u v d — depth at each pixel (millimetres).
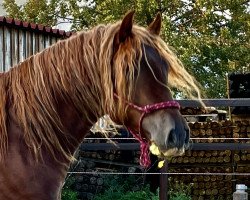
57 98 3592
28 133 3502
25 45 11414
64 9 20922
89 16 20062
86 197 11562
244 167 12258
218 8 20109
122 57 3393
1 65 10984
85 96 3564
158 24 3730
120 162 11867
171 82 3525
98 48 3531
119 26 3535
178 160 12141
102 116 3615
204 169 12250
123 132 10344
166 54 3490
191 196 12180
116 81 3406
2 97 3559
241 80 13438
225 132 12211
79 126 3645
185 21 20281
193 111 12805
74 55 3574
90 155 12031
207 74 20266
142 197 10148
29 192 3432
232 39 20219
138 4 18422
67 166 3660
